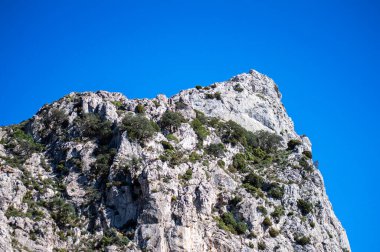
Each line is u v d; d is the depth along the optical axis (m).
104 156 167.12
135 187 157.62
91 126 175.38
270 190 170.38
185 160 165.38
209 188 159.00
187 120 182.12
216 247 151.75
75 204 160.62
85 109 181.88
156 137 169.88
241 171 176.50
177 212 152.12
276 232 161.25
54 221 155.75
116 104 183.50
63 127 180.25
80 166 167.00
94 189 162.50
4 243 145.50
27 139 180.25
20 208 155.25
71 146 172.25
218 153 176.25
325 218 171.50
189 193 155.62
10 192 156.75
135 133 168.38
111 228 154.12
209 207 157.00
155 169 157.62
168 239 148.75
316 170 181.38
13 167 165.62
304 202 169.62
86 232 155.25
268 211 165.12
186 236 149.25
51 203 158.62
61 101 188.00
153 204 152.50
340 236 171.62
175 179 158.00
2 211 152.12
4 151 173.75
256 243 157.62
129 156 165.00
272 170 179.00
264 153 187.25
